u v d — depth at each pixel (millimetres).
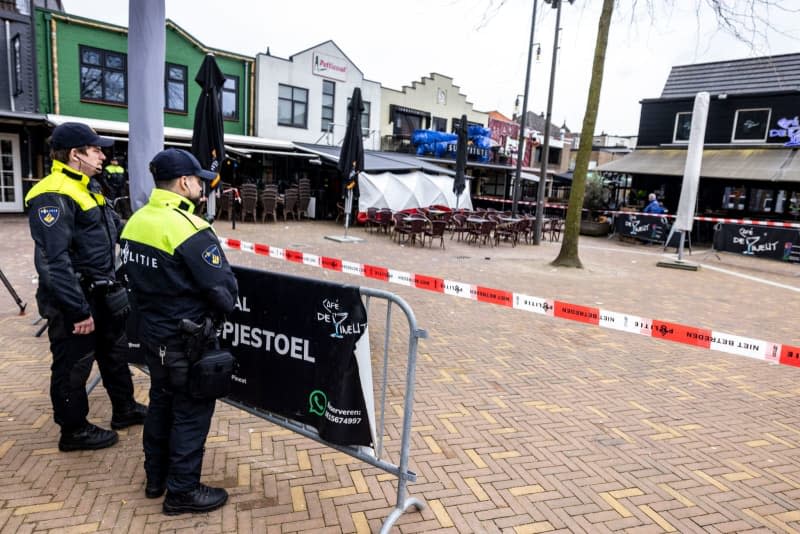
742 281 11367
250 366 3027
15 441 3283
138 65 4121
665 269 12609
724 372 5316
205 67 8469
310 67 21922
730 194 20047
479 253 13727
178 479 2621
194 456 2645
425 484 3088
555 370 5137
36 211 2805
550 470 3316
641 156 21547
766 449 3744
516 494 3039
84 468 3037
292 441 3490
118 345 3305
